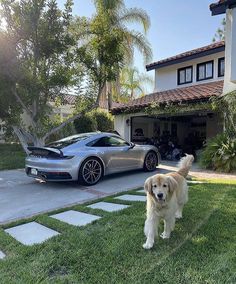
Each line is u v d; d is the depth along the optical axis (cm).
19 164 1170
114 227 427
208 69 1408
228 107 970
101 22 1201
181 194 441
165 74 1620
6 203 621
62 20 1037
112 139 848
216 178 799
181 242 365
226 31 1025
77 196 665
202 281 277
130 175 905
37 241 402
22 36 978
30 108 1105
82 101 1202
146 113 1265
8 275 308
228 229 397
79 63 1140
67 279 294
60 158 716
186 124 1827
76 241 382
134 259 327
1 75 945
